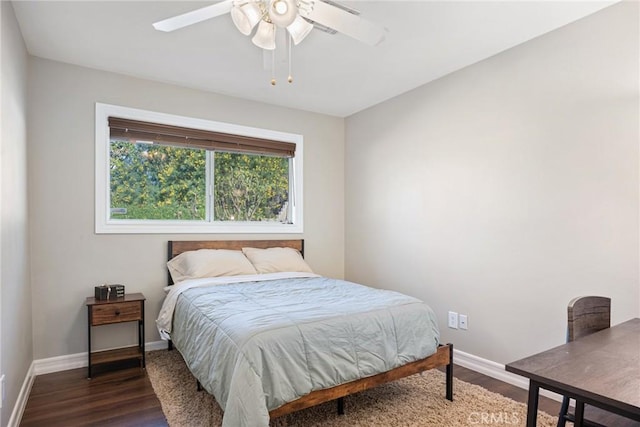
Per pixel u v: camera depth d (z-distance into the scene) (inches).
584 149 89.4
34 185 108.7
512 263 104.0
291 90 138.3
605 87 85.7
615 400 36.5
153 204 133.3
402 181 140.7
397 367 82.1
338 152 172.1
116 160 126.6
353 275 166.1
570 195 92.0
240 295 98.9
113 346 120.1
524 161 101.3
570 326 58.5
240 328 70.4
